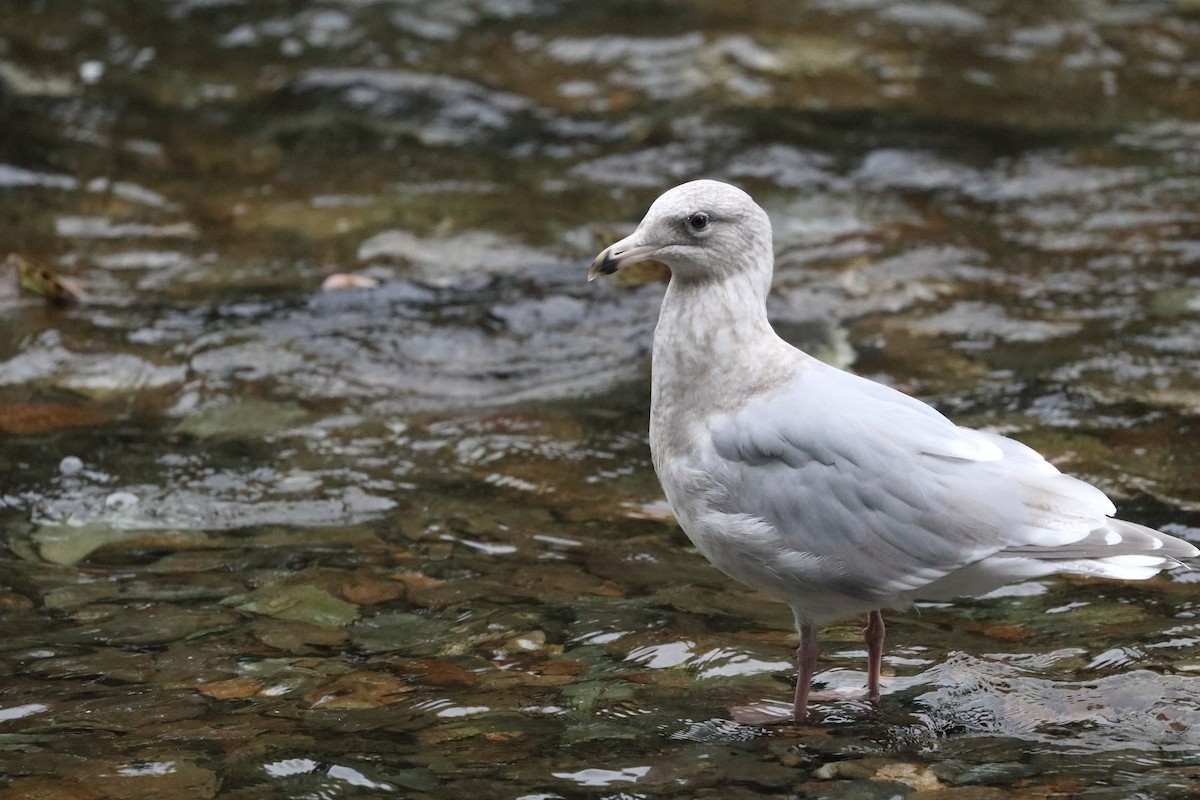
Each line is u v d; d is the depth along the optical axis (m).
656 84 19.72
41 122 18.55
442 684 8.89
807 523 8.25
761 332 8.71
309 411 12.76
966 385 12.92
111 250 15.78
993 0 22.03
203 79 19.80
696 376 8.64
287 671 9.03
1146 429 12.10
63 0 21.62
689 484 8.57
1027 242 15.90
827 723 8.46
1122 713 8.44
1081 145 18.05
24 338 13.85
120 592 10.06
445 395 13.10
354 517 11.13
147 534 10.89
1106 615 9.62
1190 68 20.02
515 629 9.52
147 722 8.45
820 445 8.26
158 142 18.30
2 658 9.19
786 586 8.43
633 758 8.08
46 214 16.53
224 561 10.50
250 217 16.62
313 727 8.39
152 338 13.91
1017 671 8.95
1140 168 17.45
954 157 17.83
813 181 17.38
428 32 21.11
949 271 15.27
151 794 7.71
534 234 16.23
